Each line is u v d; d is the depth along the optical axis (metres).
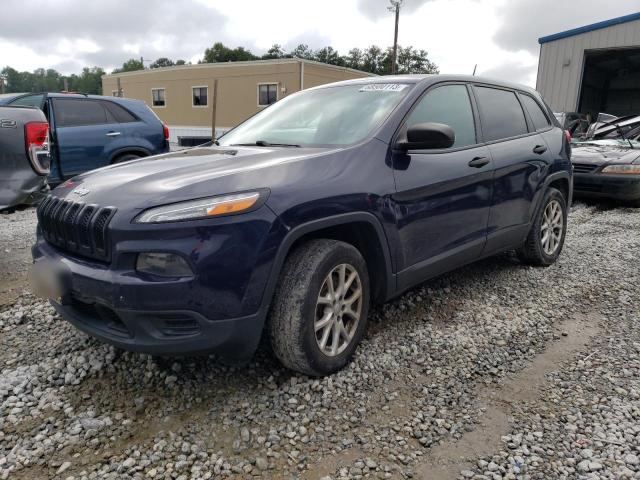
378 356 3.04
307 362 2.63
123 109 8.35
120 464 2.14
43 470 2.11
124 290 2.29
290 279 2.57
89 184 2.73
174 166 2.82
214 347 2.38
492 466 2.13
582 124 13.85
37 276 2.74
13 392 2.66
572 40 20.70
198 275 2.26
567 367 2.95
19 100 7.76
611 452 2.21
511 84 4.52
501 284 4.31
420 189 3.17
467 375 2.86
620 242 5.80
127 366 2.90
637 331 3.43
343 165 2.84
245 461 2.17
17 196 4.37
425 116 3.39
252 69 26.77
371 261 3.09
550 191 4.69
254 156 2.92
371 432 2.37
